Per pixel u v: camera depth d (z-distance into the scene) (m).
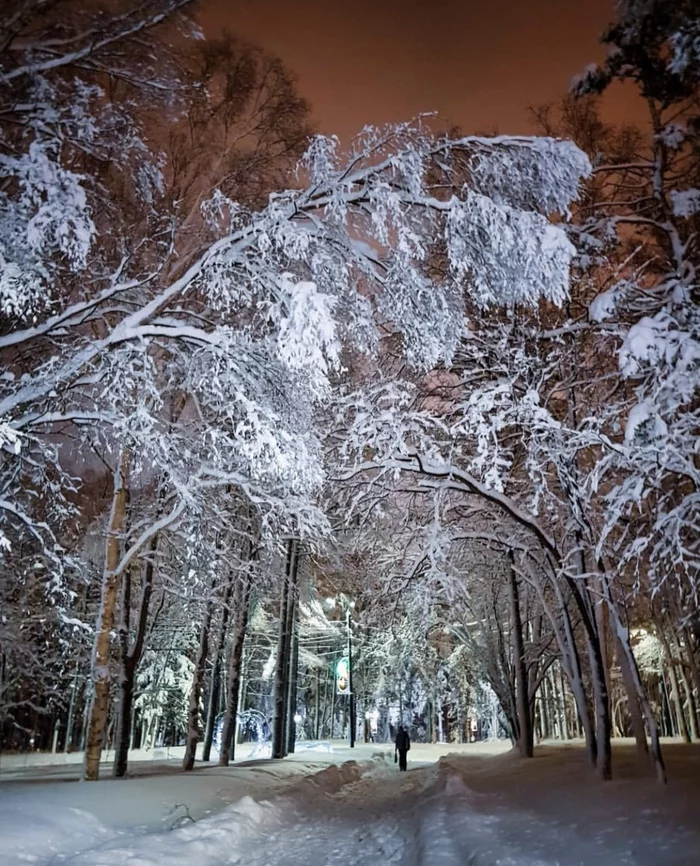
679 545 8.88
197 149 13.00
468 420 11.44
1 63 8.59
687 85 11.52
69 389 9.78
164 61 9.80
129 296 11.11
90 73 9.59
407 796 15.04
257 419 9.01
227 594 20.03
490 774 15.91
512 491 15.27
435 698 39.59
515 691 22.22
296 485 9.98
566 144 9.06
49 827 8.40
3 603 16.69
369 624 20.06
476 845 7.29
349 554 18.56
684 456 9.06
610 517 9.49
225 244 9.09
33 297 8.13
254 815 10.81
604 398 12.91
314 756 27.30
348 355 12.58
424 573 14.35
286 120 12.32
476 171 9.27
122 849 7.57
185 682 34.50
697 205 11.18
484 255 8.84
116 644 17.72
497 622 22.27
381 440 11.89
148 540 16.53
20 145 8.66
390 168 9.22
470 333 13.12
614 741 26.11
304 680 43.66
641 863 6.05
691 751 16.64
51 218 7.47
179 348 10.12
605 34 11.59
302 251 9.01
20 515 9.66
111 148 9.70
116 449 12.53
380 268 9.96
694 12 10.21
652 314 11.62
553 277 8.69
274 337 9.45
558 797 10.58
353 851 9.02
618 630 11.21
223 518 15.38
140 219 11.73
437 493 12.67
